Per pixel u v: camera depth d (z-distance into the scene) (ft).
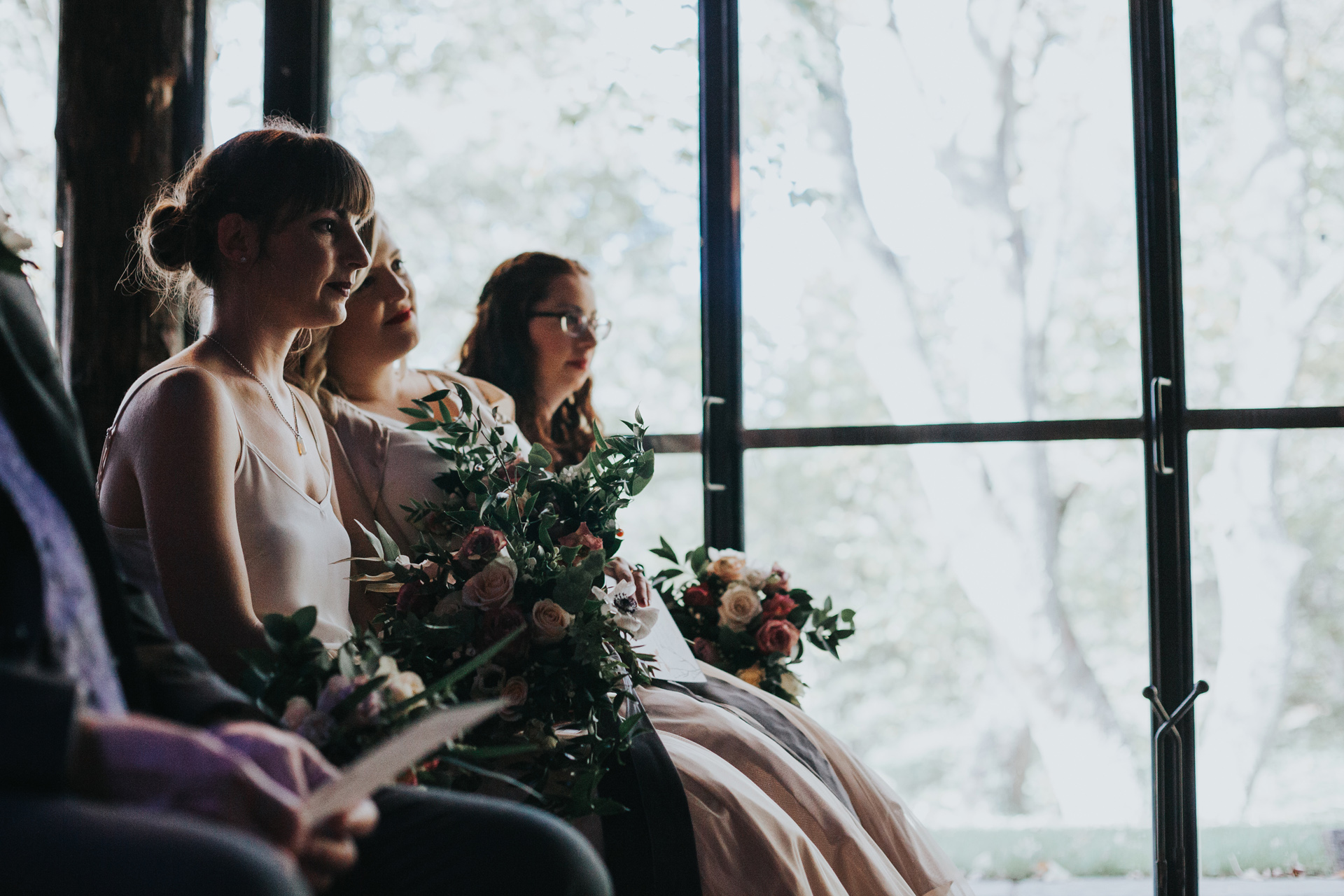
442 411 6.34
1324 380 14.48
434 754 4.34
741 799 5.35
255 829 2.70
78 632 3.18
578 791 5.13
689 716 6.19
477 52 13.39
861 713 18.65
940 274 16.57
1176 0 11.67
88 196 9.90
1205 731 16.52
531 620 5.57
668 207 12.39
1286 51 13.76
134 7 10.02
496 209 13.73
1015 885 11.82
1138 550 17.83
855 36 14.61
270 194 5.83
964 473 18.10
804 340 16.62
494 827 3.59
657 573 8.94
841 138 14.97
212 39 11.03
